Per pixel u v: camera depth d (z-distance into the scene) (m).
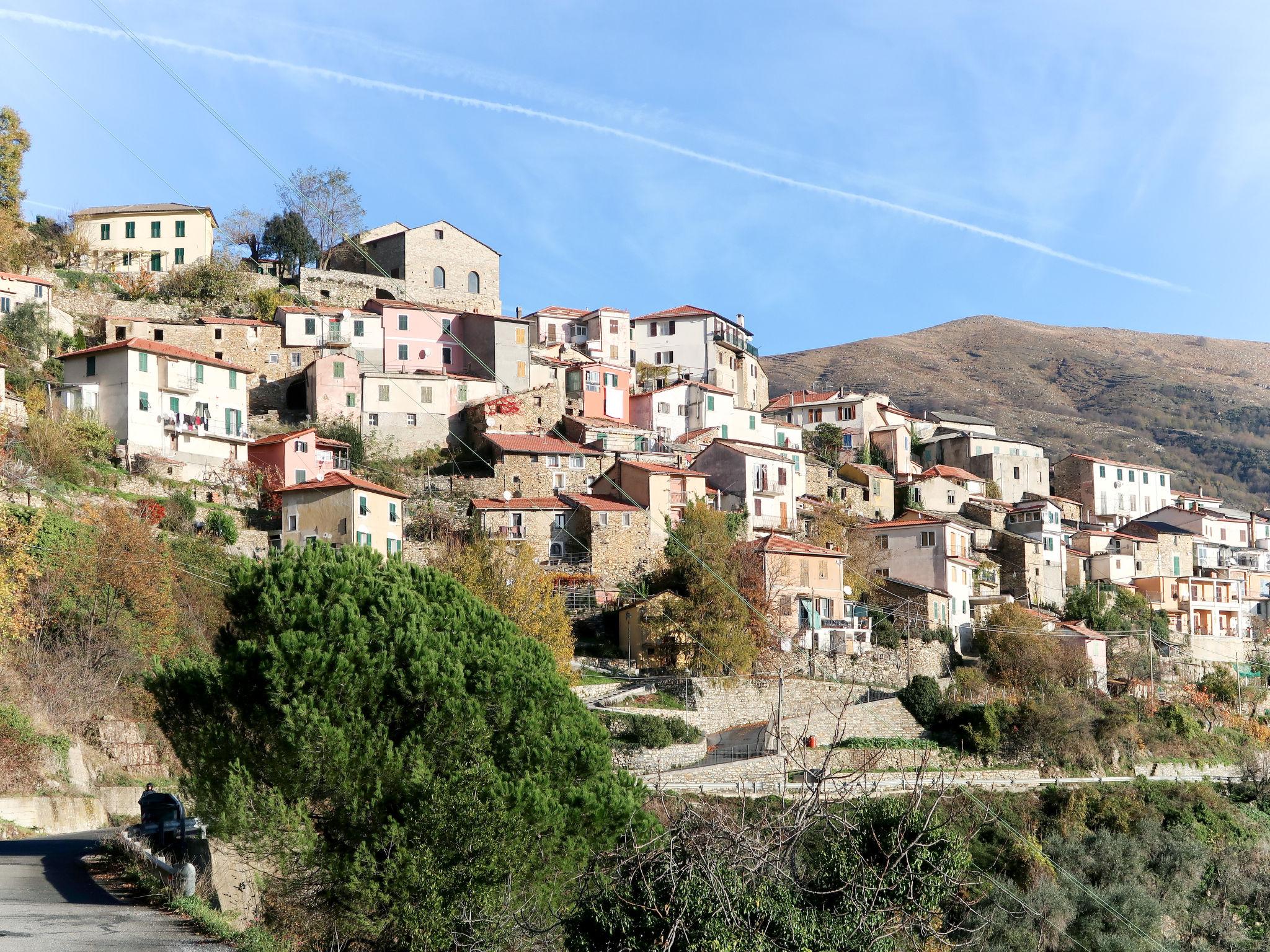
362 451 98.81
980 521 120.31
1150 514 141.88
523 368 114.00
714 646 74.69
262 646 33.31
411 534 89.25
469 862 27.09
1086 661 90.44
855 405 137.00
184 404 88.38
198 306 114.50
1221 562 135.12
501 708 33.88
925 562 97.75
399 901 27.64
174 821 39.84
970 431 146.25
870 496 119.00
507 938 24.94
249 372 94.19
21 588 55.91
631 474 92.62
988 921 24.48
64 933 26.30
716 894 20.38
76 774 50.81
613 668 75.88
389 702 33.19
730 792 53.47
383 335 111.88
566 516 90.19
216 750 32.62
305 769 30.81
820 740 68.44
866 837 22.72
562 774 33.25
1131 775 74.81
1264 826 69.25
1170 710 85.56
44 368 91.62
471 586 71.00
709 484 104.69
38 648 55.44
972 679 82.75
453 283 129.50
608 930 20.84
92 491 74.19
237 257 126.25
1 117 119.06
